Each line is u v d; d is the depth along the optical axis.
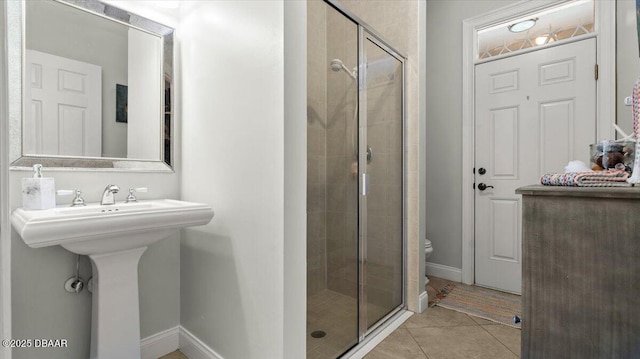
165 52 1.70
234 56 1.39
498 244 2.63
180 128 1.76
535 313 0.88
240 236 1.36
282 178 1.17
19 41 1.26
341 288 1.73
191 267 1.67
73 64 1.40
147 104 1.64
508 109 2.58
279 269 1.18
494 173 2.65
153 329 1.65
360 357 1.65
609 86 2.11
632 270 0.74
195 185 1.64
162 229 1.22
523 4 2.48
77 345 1.41
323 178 1.66
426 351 1.70
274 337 1.20
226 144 1.44
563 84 2.32
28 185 1.16
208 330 1.55
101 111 1.48
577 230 0.82
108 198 1.39
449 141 2.91
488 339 1.82
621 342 0.75
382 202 2.06
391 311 2.13
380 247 2.03
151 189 1.65
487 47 2.73
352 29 1.81
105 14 1.49
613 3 2.10
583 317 0.80
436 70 3.00
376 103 2.00
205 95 1.57
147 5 1.64
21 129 1.26
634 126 1.00
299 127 1.24
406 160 2.24
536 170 2.44
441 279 2.90
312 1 1.60
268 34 1.22
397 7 2.26
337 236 1.72
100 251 1.19
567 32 2.33
